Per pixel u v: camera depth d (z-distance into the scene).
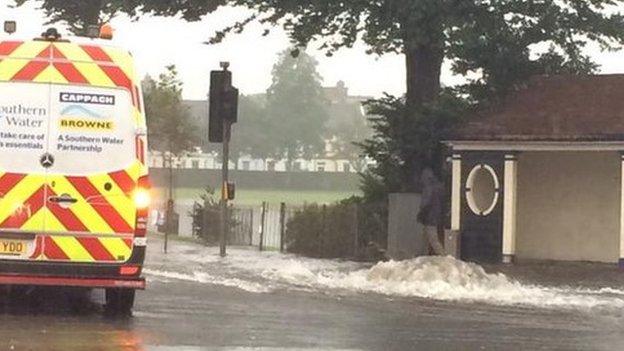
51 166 13.08
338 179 77.75
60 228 13.06
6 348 10.72
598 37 28.84
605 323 14.77
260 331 12.59
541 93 28.11
